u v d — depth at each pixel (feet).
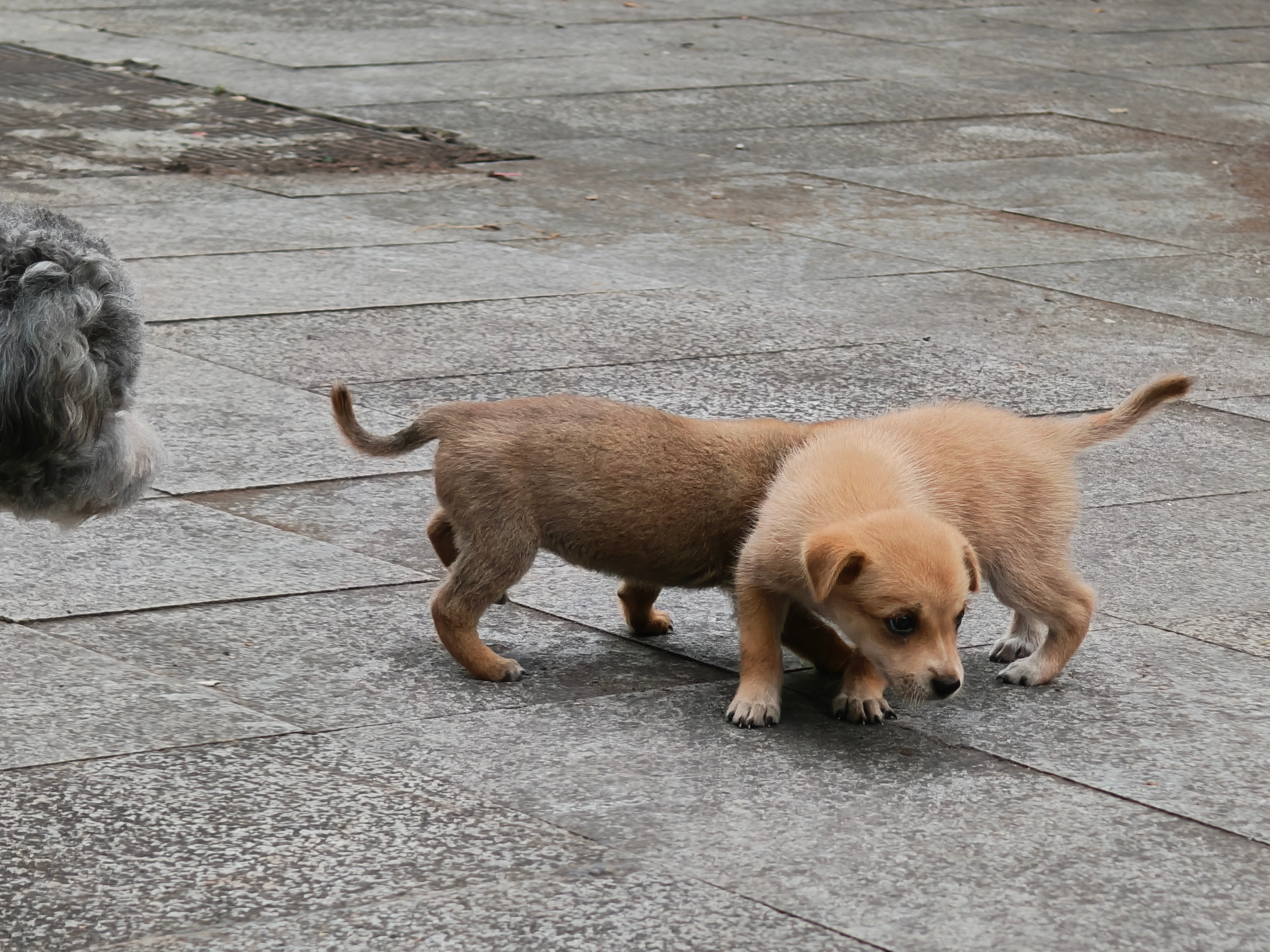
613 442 19.43
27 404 13.16
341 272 37.68
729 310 35.99
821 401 30.25
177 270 37.17
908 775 17.61
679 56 69.97
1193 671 20.44
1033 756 18.15
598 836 16.06
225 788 16.78
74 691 18.80
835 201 46.52
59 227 13.62
